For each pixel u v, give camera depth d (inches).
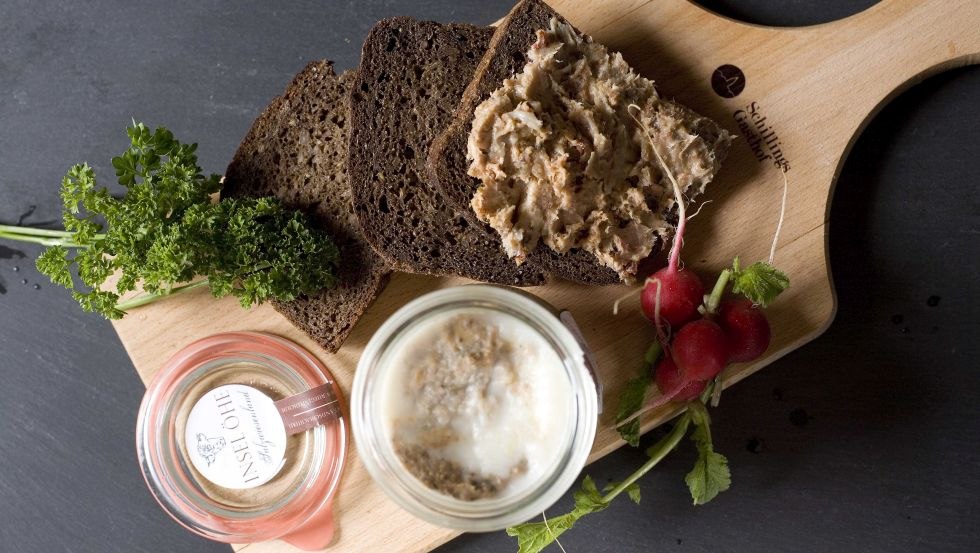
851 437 20.4
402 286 19.4
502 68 18.2
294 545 19.1
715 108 18.9
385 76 18.9
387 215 18.8
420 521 19.1
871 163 20.4
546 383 17.2
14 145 21.7
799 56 18.8
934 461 20.3
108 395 21.5
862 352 20.4
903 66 18.7
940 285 20.2
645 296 18.1
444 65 18.8
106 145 21.6
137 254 17.8
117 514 21.4
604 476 20.7
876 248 20.4
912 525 20.3
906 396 20.3
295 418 18.9
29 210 21.7
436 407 17.3
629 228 18.0
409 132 18.9
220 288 18.0
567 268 18.5
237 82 21.5
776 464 20.6
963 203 20.2
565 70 17.6
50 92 21.6
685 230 18.8
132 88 21.6
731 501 20.6
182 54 21.6
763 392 20.6
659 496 20.7
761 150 18.8
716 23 18.8
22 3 21.6
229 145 21.6
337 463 19.1
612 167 17.5
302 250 18.1
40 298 21.5
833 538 20.5
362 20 21.3
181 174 18.1
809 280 18.8
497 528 17.3
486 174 17.2
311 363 19.3
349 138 18.8
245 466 18.9
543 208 17.4
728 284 18.8
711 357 17.2
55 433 21.5
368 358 17.5
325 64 19.4
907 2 18.6
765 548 20.6
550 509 20.9
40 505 21.5
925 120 20.2
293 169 19.4
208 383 19.3
